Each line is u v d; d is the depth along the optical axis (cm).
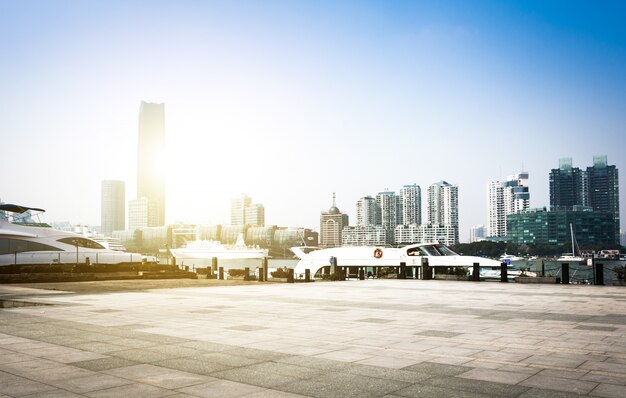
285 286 3169
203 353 940
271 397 655
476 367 825
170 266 5500
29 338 1109
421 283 3472
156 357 905
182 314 1569
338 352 949
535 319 1438
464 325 1316
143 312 1625
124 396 659
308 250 6738
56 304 1862
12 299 2083
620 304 1886
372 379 746
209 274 4884
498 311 1647
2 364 849
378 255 5719
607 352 952
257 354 930
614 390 685
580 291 2602
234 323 1353
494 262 4916
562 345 1024
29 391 683
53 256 6147
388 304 1897
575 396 659
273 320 1418
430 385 712
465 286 3078
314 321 1395
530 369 811
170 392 677
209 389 692
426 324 1334
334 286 3152
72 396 659
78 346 1012
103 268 4872
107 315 1540
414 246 5488
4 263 5831
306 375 771
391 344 1036
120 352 951
